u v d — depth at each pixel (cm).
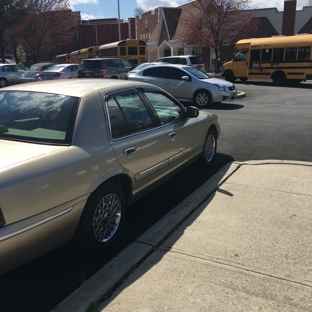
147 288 283
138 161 371
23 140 307
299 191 477
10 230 243
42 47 3828
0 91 383
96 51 3544
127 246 349
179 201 467
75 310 261
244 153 679
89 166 303
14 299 279
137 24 4909
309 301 266
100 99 347
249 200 451
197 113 497
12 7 2617
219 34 2916
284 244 346
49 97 346
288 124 948
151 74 1368
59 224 281
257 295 273
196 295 273
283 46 2053
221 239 357
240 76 2303
